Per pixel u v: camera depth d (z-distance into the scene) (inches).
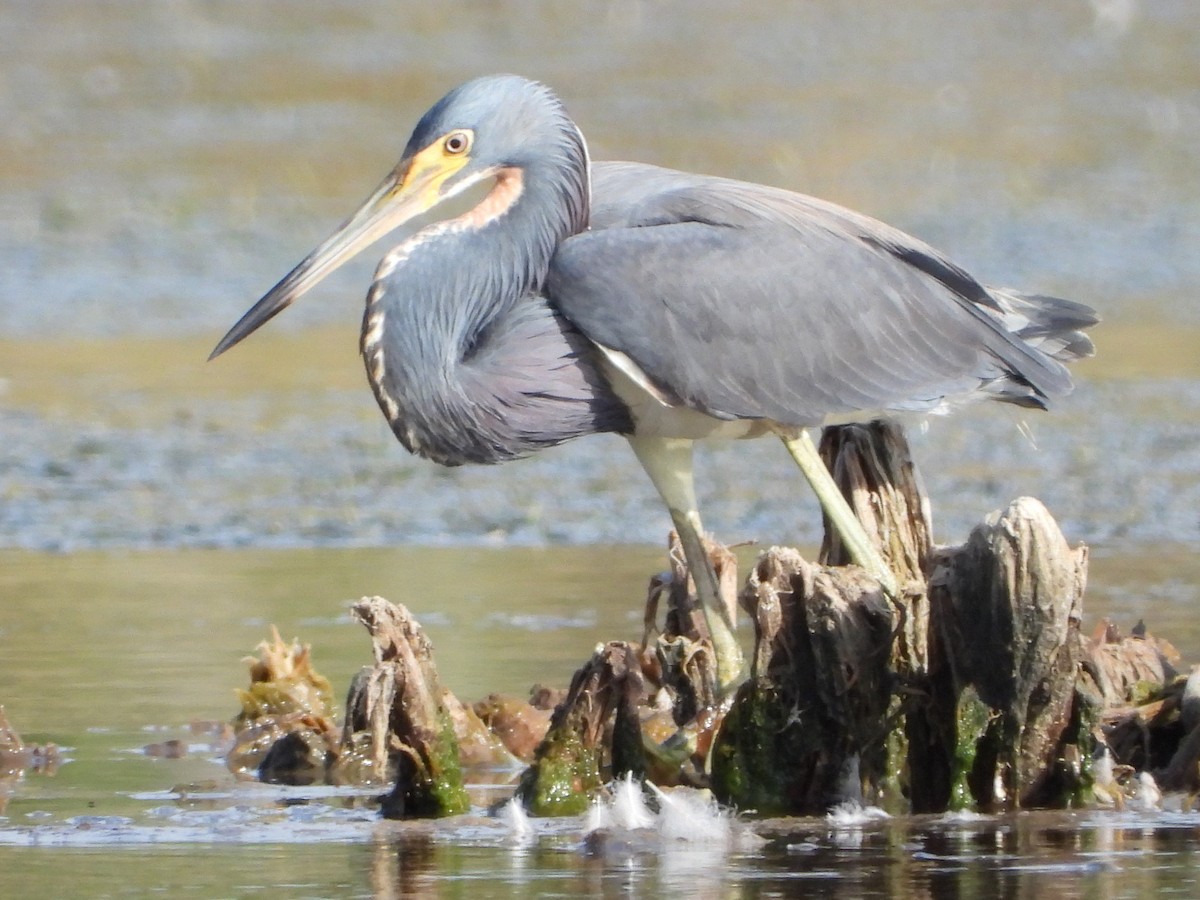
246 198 1312.7
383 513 733.3
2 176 1380.4
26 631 566.9
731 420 459.2
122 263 1208.8
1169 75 1628.9
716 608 449.7
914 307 470.9
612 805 390.6
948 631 392.8
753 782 401.4
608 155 1344.7
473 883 340.8
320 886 339.6
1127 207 1301.7
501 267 460.1
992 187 1342.3
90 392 944.3
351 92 1544.0
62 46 1691.7
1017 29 1779.0
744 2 1849.2
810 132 1439.5
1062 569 380.2
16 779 429.7
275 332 1083.3
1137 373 954.7
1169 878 338.0
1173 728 422.0
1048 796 400.2
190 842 375.9
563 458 838.5
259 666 486.3
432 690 407.2
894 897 327.6
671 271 455.2
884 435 420.2
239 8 1822.1
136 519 724.0
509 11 1801.2
